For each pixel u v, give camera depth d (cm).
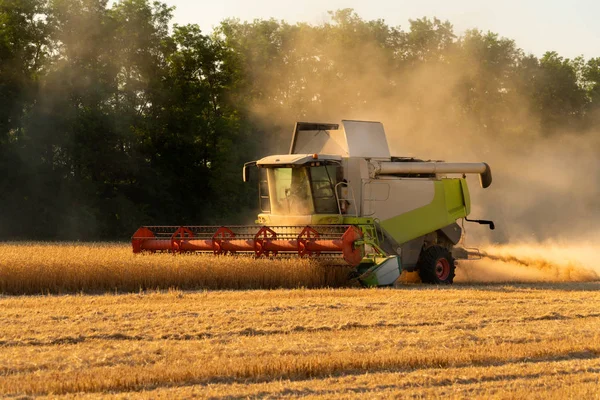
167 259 2222
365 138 2503
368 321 1487
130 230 5978
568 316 1608
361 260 2231
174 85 6725
